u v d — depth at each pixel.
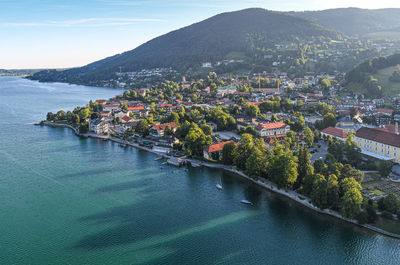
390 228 122.81
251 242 120.69
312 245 118.56
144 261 109.56
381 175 168.75
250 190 165.75
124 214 141.62
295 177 151.12
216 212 143.38
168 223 134.12
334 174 145.50
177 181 179.12
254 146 188.38
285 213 140.88
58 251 115.19
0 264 108.62
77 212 143.25
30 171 193.62
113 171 195.00
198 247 117.38
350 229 125.94
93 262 109.19
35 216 139.88
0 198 156.50
